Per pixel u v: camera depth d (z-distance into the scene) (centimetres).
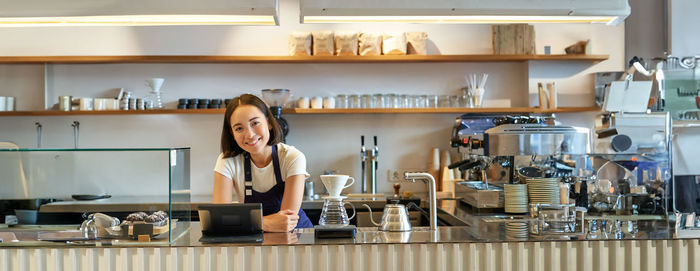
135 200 251
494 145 365
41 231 251
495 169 412
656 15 554
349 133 541
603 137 360
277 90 496
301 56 510
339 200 284
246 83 534
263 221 289
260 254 255
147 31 525
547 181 356
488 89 540
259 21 368
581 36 531
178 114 526
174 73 532
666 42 549
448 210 386
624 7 358
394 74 539
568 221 281
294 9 531
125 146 532
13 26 369
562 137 366
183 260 252
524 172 368
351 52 510
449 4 351
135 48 525
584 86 529
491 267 261
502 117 385
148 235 252
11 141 527
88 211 250
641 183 346
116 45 524
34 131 529
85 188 249
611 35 529
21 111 504
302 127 540
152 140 533
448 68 540
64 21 360
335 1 351
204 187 533
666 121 349
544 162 380
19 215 250
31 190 249
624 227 296
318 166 540
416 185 542
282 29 530
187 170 283
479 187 401
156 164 250
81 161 249
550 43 532
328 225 279
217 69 533
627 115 352
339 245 257
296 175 306
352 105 511
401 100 510
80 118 531
